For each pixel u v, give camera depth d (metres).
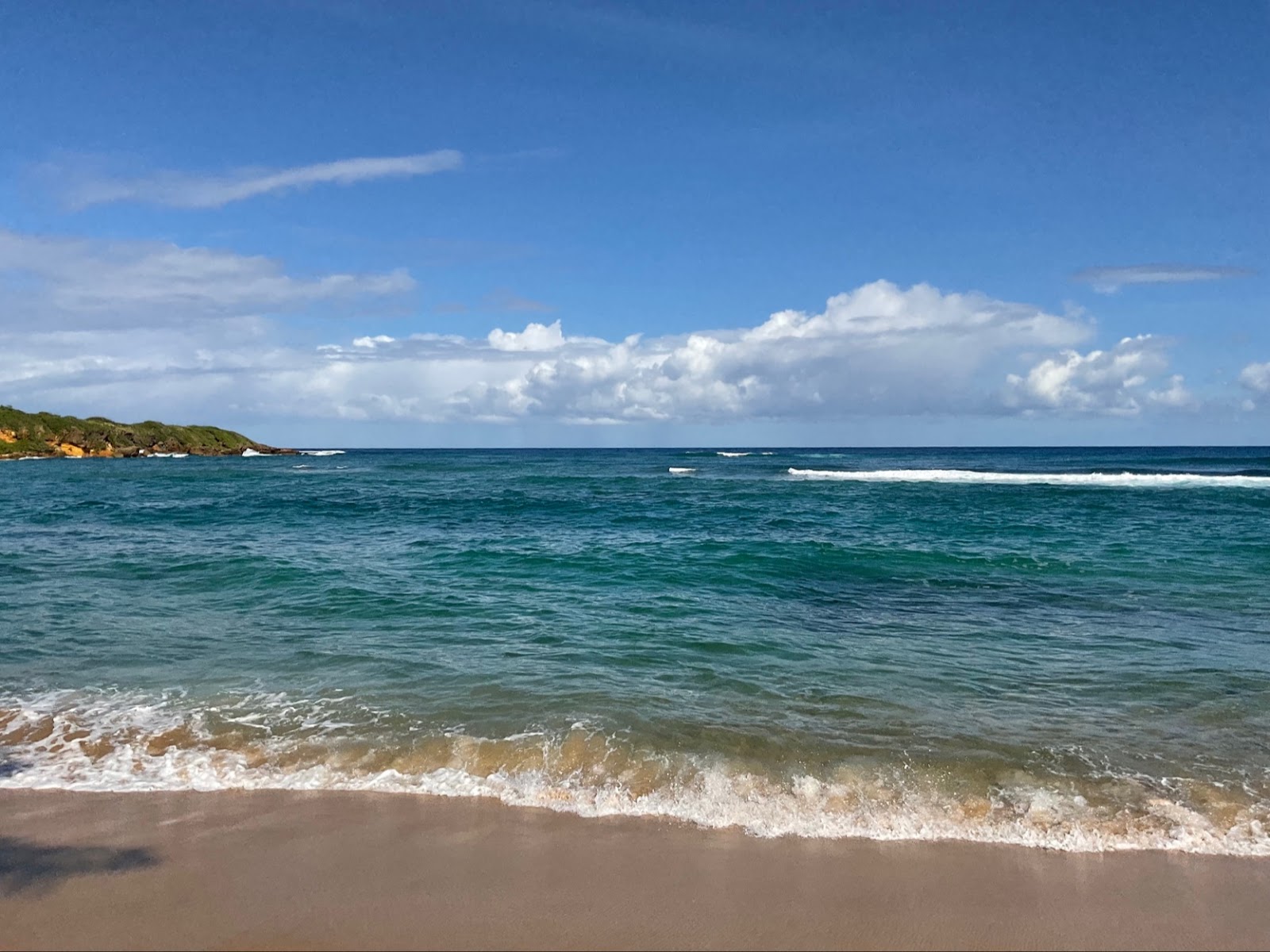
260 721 7.55
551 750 6.86
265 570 15.79
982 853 5.29
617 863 5.12
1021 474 53.56
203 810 5.83
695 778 6.35
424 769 6.54
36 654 9.78
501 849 5.29
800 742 7.09
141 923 4.41
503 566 16.72
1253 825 5.66
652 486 46.84
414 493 40.81
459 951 4.22
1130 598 13.77
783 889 4.84
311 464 90.12
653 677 9.00
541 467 79.25
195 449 121.06
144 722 7.54
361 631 11.09
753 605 13.13
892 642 10.72
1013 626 11.73
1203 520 26.55
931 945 4.32
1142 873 5.06
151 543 20.27
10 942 4.22
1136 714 7.88
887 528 24.72
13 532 23.05
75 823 5.61
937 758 6.76
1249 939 4.38
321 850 5.25
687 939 4.34
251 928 4.39
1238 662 9.74
